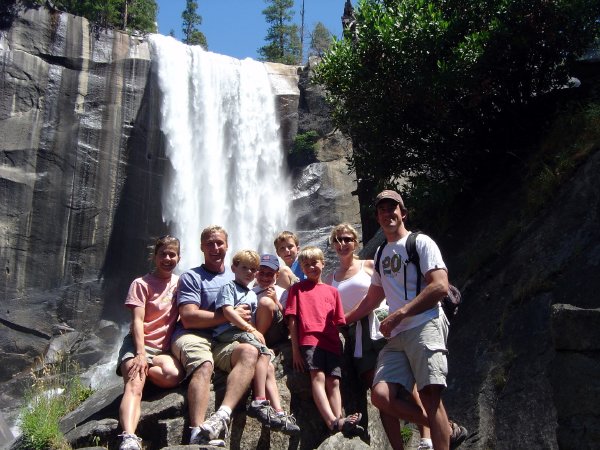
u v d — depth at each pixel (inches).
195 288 224.2
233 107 1267.2
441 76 422.0
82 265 1106.1
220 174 1238.3
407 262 205.6
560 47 433.1
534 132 449.7
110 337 1107.3
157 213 1176.8
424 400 198.5
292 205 1249.4
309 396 232.2
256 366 210.8
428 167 479.2
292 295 233.9
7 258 1052.5
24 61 1083.9
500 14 425.7
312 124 1286.9
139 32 1214.3
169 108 1197.7
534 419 270.5
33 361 1042.1
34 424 211.8
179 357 215.3
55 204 1093.8
